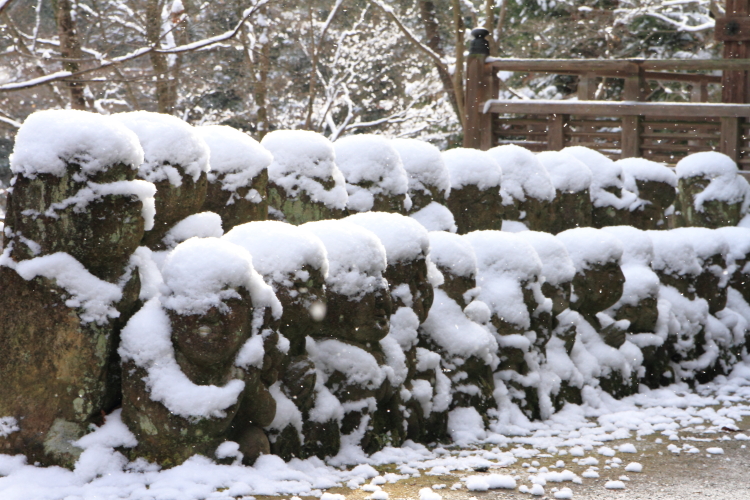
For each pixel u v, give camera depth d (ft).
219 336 12.11
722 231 27.66
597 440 17.13
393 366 15.64
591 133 38.63
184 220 14.62
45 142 12.06
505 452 15.97
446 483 13.61
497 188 23.49
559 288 19.81
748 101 37.04
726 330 25.30
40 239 12.24
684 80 45.37
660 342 22.65
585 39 66.18
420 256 16.28
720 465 15.34
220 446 12.73
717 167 31.73
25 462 12.34
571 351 20.67
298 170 18.37
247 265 12.48
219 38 33.27
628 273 22.41
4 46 41.93
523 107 38.86
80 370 12.34
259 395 13.07
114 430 12.50
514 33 68.49
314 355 14.85
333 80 64.39
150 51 32.30
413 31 70.95
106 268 12.61
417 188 21.53
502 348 18.48
